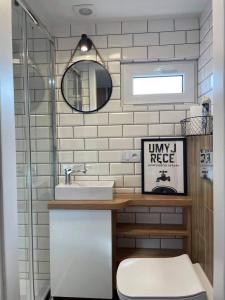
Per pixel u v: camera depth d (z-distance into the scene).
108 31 2.28
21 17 1.73
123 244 2.34
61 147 2.35
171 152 2.24
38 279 2.02
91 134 2.33
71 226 2.01
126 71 2.32
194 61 2.28
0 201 0.80
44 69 2.16
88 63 2.30
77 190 2.07
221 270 0.81
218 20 0.81
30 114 1.89
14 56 1.64
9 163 0.85
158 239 2.31
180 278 1.53
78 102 2.33
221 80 0.79
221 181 0.80
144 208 2.32
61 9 2.03
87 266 2.01
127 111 2.31
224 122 0.78
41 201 2.10
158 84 2.32
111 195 2.05
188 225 2.06
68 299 2.08
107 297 2.01
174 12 2.12
